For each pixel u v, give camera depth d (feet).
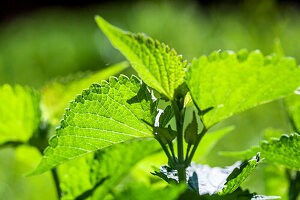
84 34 8.00
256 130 4.01
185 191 1.69
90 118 1.81
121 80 1.80
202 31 6.73
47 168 1.84
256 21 5.74
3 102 2.24
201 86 1.78
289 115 2.14
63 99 2.31
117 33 1.72
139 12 8.07
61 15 10.04
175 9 7.66
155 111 1.81
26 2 11.15
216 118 1.82
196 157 2.28
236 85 1.78
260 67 1.76
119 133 1.83
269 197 1.78
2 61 6.73
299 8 6.63
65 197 1.97
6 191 3.10
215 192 1.78
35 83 6.05
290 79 1.77
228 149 3.85
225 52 1.75
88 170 2.01
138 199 1.57
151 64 1.76
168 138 1.79
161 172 1.80
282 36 5.57
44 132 2.29
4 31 9.43
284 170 2.15
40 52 6.89
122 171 2.04
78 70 6.48
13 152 3.39
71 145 1.83
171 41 6.50
